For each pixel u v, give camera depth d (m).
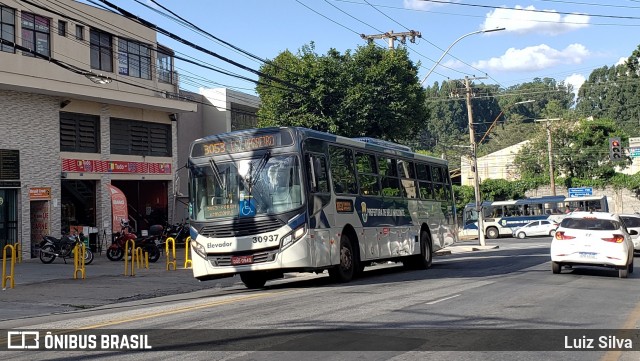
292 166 15.02
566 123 74.12
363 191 18.06
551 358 7.79
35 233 27.55
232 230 14.98
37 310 14.09
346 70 31.17
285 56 35.47
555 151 73.25
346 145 17.45
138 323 10.66
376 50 32.31
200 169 15.63
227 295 15.42
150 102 30.89
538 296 13.39
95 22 29.38
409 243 20.75
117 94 29.22
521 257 27.53
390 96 31.62
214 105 39.72
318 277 20.17
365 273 20.78
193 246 15.42
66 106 28.30
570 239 17.94
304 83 30.39
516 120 104.69
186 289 17.91
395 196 20.17
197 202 15.52
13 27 25.95
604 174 70.94
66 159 28.20
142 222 33.41
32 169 26.81
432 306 11.82
